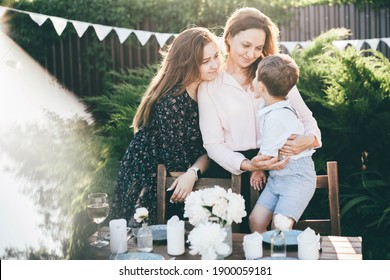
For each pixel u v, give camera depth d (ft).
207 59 10.73
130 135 17.63
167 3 28.14
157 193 10.82
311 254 8.16
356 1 28.63
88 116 23.02
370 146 16.62
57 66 28.99
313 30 29.17
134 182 11.46
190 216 8.21
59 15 28.45
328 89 16.31
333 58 17.13
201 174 11.23
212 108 10.91
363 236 15.87
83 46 28.89
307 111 11.09
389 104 16.40
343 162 16.93
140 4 28.09
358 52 16.83
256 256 8.26
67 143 19.71
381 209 16.07
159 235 9.32
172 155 11.05
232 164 10.57
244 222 11.38
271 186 10.59
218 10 27.99
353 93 16.20
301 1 29.30
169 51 11.14
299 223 10.34
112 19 28.32
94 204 9.13
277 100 10.33
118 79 28.94
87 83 29.12
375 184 16.25
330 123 16.46
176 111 10.91
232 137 11.00
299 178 10.31
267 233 9.14
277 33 11.11
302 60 18.33
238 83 10.99
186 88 11.00
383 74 16.66
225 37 11.12
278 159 10.34
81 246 13.78
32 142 21.44
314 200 16.78
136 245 9.14
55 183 18.15
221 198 8.15
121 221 8.90
